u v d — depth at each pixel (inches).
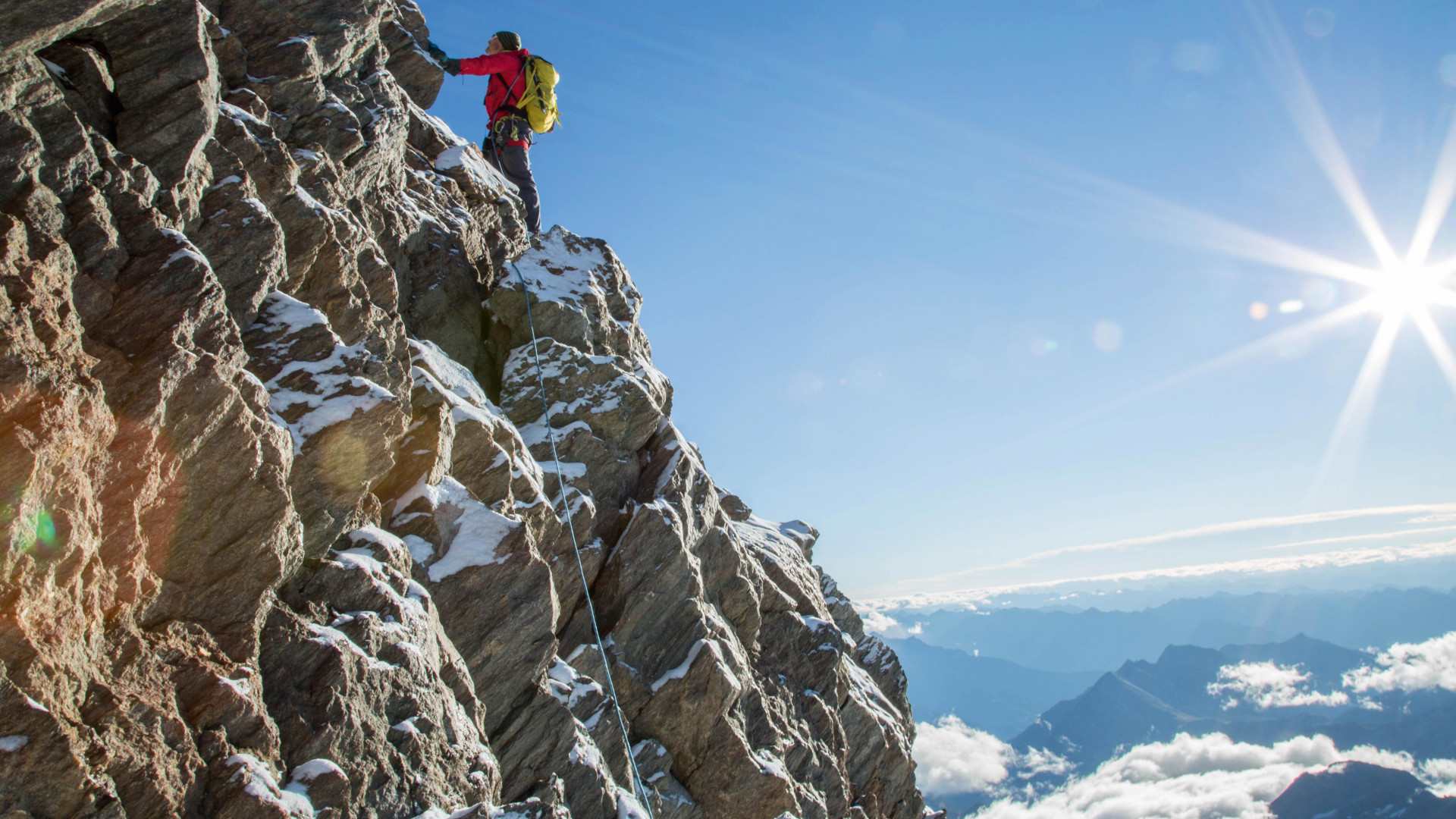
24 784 187.2
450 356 520.1
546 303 572.7
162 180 303.4
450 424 410.9
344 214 416.5
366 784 268.4
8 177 236.4
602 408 541.6
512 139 671.1
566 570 454.0
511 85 668.7
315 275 377.4
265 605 273.7
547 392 538.6
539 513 445.4
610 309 668.1
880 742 682.8
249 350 327.9
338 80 471.8
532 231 690.2
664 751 473.1
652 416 562.3
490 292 583.2
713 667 489.4
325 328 348.5
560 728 386.3
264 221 332.2
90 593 222.2
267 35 433.7
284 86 425.1
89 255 254.8
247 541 271.4
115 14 262.5
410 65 610.9
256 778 230.8
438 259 536.7
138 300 259.8
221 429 270.5
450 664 339.3
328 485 322.3
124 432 241.0
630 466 544.4
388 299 425.7
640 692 471.8
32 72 248.2
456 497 394.0
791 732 571.2
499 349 561.6
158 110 305.7
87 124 287.7
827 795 577.6
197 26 313.4
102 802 197.0
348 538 336.5
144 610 243.1
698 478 589.6
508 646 378.9
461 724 324.8
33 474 202.7
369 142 464.8
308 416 323.3
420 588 339.6
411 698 302.0
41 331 224.4
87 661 216.1
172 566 256.2
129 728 213.9
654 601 492.1
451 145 616.7
